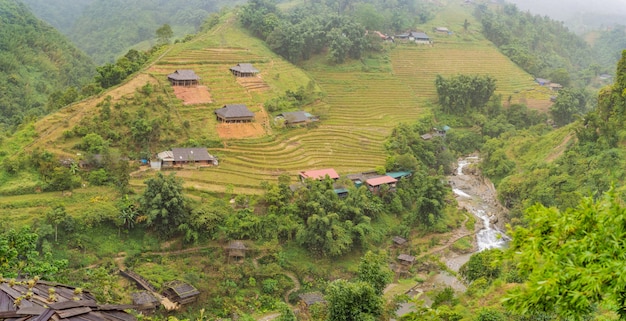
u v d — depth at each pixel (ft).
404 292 216.74
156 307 181.98
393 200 278.67
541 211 45.96
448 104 429.38
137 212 220.02
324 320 143.02
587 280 39.63
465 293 160.35
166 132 281.54
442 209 280.72
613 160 264.93
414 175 304.50
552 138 345.92
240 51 404.16
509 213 291.79
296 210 243.40
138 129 268.21
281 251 228.43
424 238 270.67
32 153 238.27
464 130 417.90
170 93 316.60
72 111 276.82
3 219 199.62
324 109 366.02
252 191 256.73
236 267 215.51
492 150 363.56
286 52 436.76
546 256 43.37
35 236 98.99
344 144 331.16
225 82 353.51
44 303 60.13
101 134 262.06
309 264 227.61
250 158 287.48
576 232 44.16
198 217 224.33
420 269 243.81
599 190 247.50
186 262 213.05
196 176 261.85
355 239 241.55
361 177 286.05
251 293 206.59
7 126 355.97
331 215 232.12
